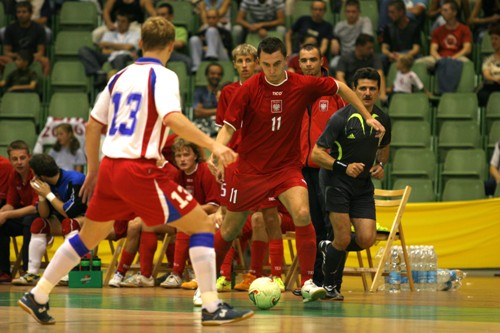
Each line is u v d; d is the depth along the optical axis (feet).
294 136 44.73
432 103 105.60
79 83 108.06
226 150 30.35
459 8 112.57
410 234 84.28
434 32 108.37
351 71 101.30
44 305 32.63
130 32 110.93
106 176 31.99
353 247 50.83
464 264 84.17
